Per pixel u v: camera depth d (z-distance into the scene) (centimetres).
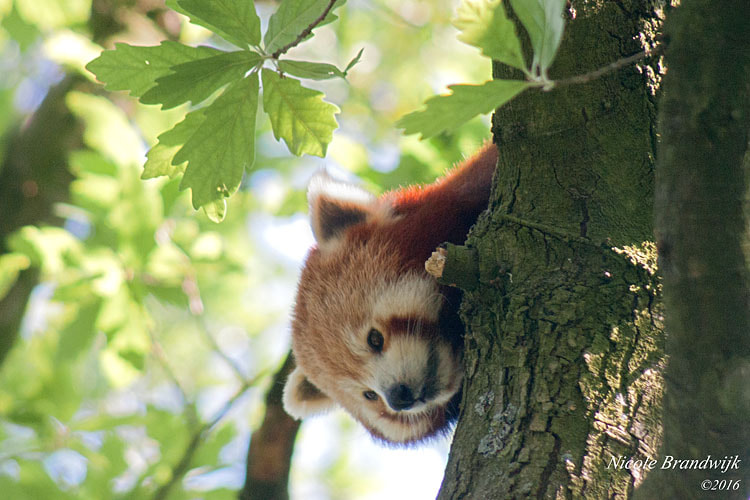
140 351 1113
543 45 412
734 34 384
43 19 1380
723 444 395
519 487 471
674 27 402
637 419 480
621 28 543
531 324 524
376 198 888
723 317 384
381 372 802
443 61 1623
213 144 560
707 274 386
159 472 1105
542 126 549
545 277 532
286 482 924
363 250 837
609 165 545
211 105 545
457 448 518
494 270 547
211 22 518
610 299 514
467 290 562
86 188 1127
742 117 386
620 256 523
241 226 1512
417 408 801
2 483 1112
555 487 464
